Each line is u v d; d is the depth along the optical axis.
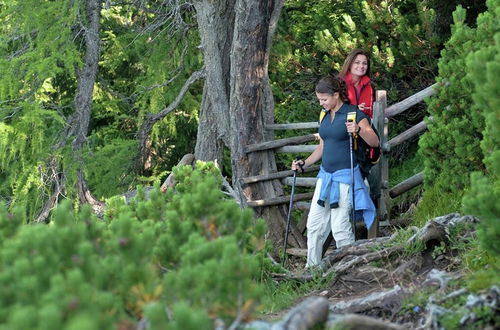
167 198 11.28
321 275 12.46
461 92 13.66
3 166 23.59
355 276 11.70
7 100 23.67
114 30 29.30
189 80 24.05
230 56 21.47
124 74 30.98
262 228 9.18
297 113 25.73
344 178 14.27
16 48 26.92
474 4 23.28
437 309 8.50
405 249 11.52
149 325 6.14
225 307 6.55
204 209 8.72
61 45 24.34
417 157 22.23
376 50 23.11
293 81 26.53
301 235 19.39
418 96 17.36
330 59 24.61
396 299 9.66
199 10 21.56
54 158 24.12
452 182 13.73
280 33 27.77
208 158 22.53
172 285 6.62
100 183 25.69
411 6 25.97
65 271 6.56
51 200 23.97
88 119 24.56
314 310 7.18
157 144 29.50
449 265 10.80
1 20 25.05
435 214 13.97
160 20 25.11
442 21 23.66
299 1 30.06
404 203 19.98
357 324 7.53
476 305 8.25
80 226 6.96
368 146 14.46
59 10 23.98
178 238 8.36
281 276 12.79
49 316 5.06
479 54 8.83
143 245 6.89
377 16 23.66
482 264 9.89
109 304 5.89
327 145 14.52
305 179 19.41
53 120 25.98
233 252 6.62
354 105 14.45
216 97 21.36
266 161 19.89
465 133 13.51
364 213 14.39
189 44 26.92
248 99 19.94
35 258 6.27
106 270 6.53
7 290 6.04
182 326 5.48
